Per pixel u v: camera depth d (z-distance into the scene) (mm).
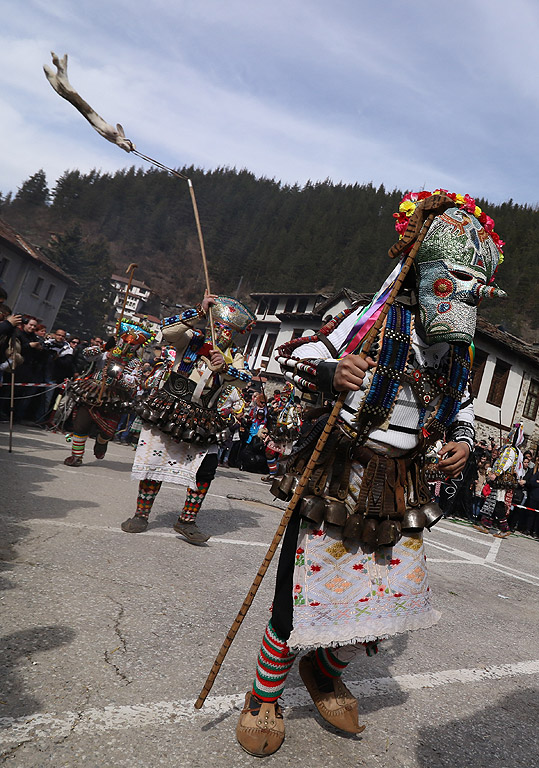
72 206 179375
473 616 4496
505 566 7469
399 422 2051
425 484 2174
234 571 4125
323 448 2039
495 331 25844
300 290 120750
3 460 6293
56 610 2793
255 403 12656
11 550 3506
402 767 2117
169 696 2246
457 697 2859
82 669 2305
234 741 2045
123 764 1798
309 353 2143
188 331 4543
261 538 5402
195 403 4492
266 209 185125
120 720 2020
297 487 2002
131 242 173375
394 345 2025
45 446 8195
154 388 4633
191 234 179875
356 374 1894
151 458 4473
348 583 2012
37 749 1781
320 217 157625
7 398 9992
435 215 2004
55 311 43906
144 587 3375
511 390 25906
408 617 2061
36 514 4430
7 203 180375
